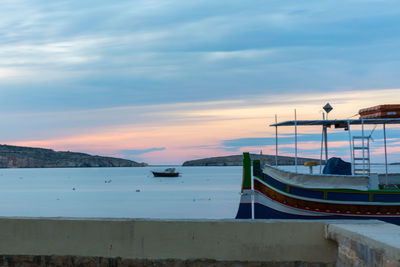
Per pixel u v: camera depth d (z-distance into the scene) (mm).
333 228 7012
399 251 5211
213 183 194125
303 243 7293
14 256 7602
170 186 168375
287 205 16672
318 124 18031
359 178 15914
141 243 7414
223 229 7383
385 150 18625
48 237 7578
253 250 7332
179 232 7398
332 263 7203
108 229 7480
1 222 7703
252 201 17359
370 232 6367
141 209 81312
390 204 15477
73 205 91625
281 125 18219
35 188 162625
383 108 16578
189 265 7328
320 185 16344
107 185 182750
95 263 7453
